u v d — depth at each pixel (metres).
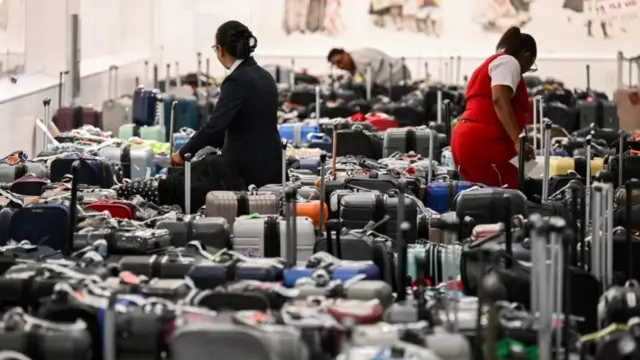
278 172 10.82
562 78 27.31
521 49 11.62
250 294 6.84
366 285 7.09
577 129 18.97
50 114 17.12
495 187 10.24
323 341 6.29
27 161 12.08
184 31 26.25
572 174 11.29
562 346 6.66
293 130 15.68
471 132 11.60
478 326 6.43
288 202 7.62
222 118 10.61
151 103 17.45
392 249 8.49
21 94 15.21
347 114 18.30
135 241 8.14
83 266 7.50
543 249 6.45
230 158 10.63
